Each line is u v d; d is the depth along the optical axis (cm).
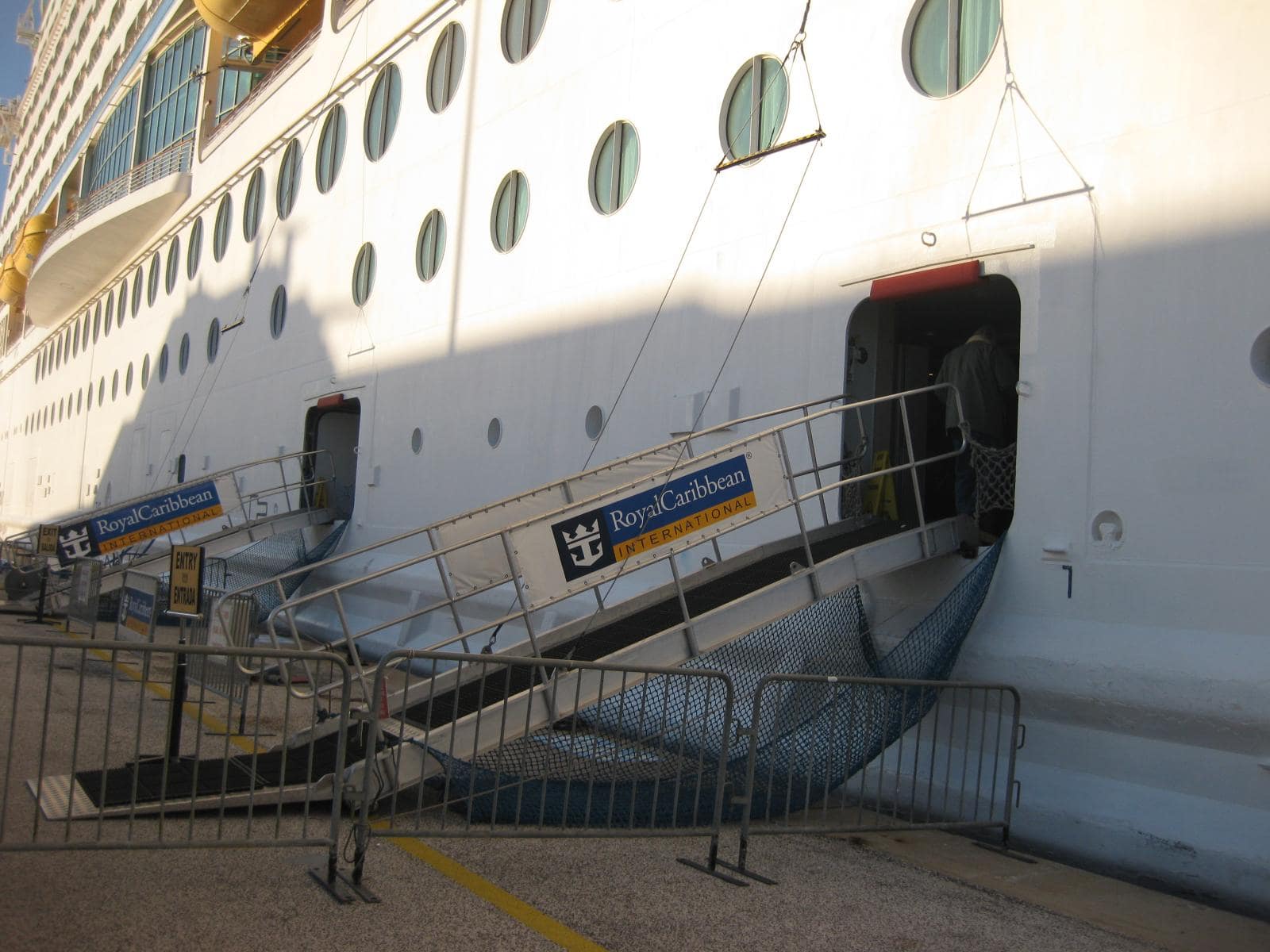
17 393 4425
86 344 3241
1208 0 610
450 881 473
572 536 621
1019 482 677
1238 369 576
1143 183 629
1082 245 654
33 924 382
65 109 4138
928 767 688
